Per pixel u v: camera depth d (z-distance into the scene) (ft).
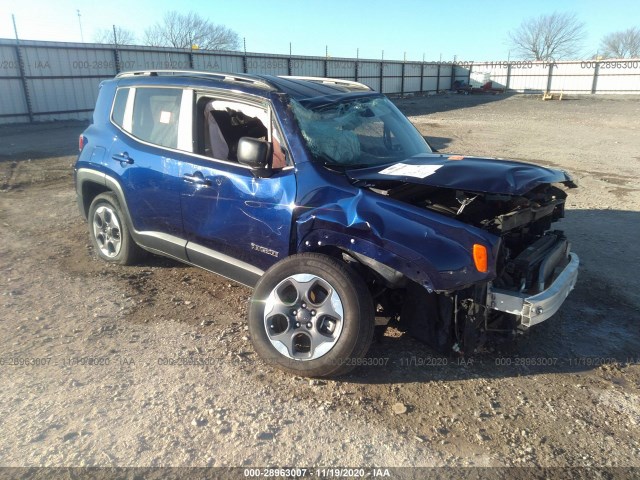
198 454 8.70
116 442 8.91
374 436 9.29
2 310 13.80
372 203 10.66
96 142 16.25
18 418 9.48
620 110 93.97
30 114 68.69
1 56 64.80
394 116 15.34
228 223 12.55
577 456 8.92
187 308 14.19
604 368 11.70
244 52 96.27
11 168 34.96
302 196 11.20
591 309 14.70
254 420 9.62
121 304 14.30
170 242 14.30
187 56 87.04
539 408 10.20
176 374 11.02
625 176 33.94
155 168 14.12
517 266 10.84
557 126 67.31
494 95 152.66
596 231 21.85
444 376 11.18
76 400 10.05
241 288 15.57
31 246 19.01
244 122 13.19
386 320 11.63
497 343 12.39
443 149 46.91
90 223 17.30
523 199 11.48
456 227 10.13
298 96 12.85
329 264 10.47
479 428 9.58
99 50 74.90
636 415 10.07
